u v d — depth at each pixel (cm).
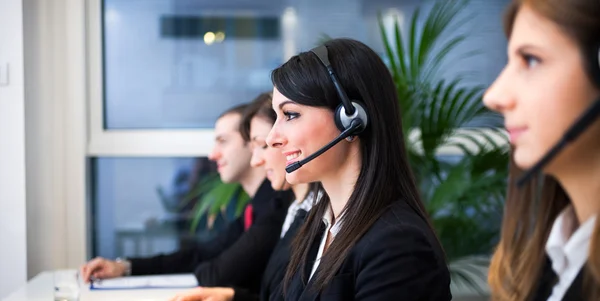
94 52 300
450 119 262
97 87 300
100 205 307
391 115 129
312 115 128
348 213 125
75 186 297
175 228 311
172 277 238
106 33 303
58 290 198
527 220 79
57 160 295
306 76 128
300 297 126
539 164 63
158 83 307
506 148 260
